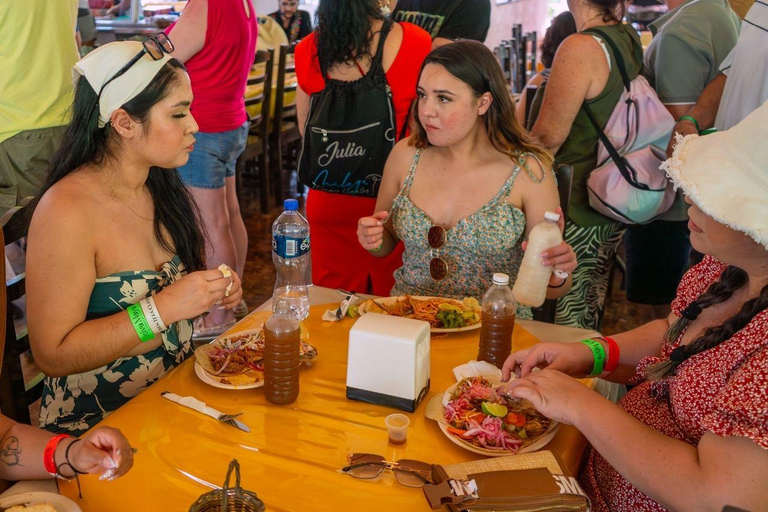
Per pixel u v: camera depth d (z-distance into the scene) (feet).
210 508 3.35
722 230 3.59
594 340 5.05
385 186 7.09
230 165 10.80
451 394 4.63
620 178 8.18
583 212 8.65
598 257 9.12
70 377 5.04
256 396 4.73
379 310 5.89
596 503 4.45
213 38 9.37
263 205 15.53
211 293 5.01
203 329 10.23
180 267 5.69
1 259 3.90
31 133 9.46
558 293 6.36
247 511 3.34
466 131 6.27
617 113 8.05
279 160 15.70
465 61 6.04
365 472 3.97
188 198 5.87
